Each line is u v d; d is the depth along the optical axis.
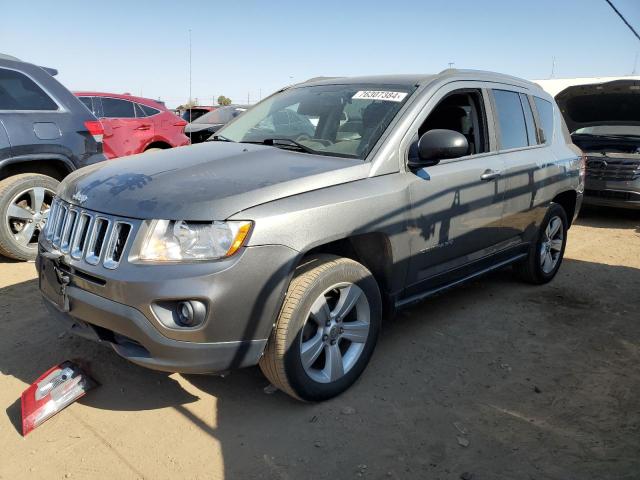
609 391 3.35
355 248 3.30
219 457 2.65
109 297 2.66
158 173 3.03
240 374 3.42
